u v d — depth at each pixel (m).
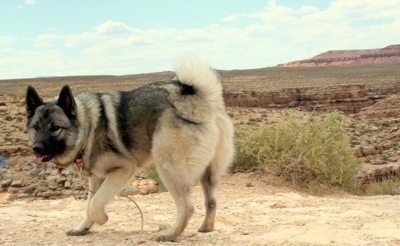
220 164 3.32
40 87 27.02
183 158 3.13
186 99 3.16
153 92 3.21
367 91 25.23
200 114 3.16
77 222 3.72
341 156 5.50
